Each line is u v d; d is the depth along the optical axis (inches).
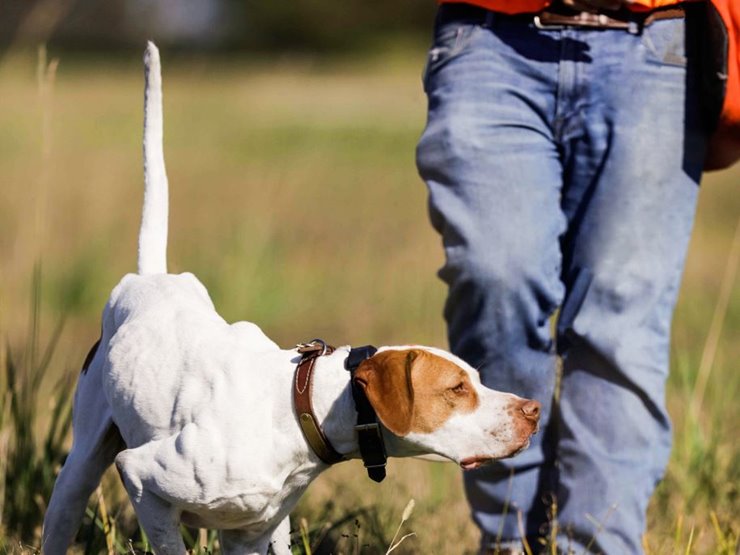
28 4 1437.0
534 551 269.3
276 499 225.0
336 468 359.9
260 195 831.1
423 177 261.1
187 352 226.7
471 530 312.7
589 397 257.6
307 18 2498.8
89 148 935.0
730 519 298.2
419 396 217.5
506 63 253.9
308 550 253.4
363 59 2316.7
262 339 229.8
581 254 257.0
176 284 249.0
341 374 220.8
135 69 1771.7
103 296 564.4
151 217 266.8
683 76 253.3
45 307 548.4
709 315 544.7
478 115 253.0
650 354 255.6
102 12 2417.6
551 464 270.4
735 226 762.8
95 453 241.4
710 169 273.6
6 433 302.8
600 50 250.8
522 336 255.3
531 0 250.2
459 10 260.2
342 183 933.8
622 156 250.5
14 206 706.8
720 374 410.3
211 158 995.9
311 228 741.9
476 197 251.3
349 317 548.4
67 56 2094.0
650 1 250.4
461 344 260.7
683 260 259.4
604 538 254.4
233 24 2539.4
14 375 305.1
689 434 337.4
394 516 308.7
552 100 253.3
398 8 2586.1
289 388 221.5
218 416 217.9
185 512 231.5
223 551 239.5
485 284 250.8
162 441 221.3
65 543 244.7
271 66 1961.1
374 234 724.7
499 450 217.8
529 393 260.8
